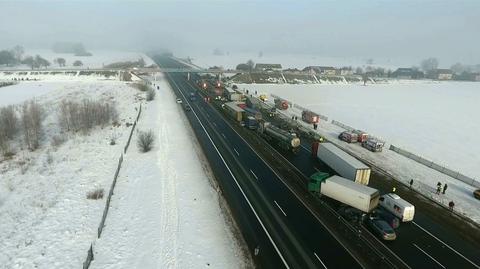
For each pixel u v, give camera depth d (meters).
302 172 48.59
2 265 26.50
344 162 44.56
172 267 26.95
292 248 30.16
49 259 27.38
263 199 39.44
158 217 34.56
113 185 40.81
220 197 39.47
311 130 73.94
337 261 28.62
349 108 108.44
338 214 36.62
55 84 131.25
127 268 26.62
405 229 35.03
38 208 36.00
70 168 47.47
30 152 55.19
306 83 175.00
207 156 53.75
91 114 71.50
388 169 52.75
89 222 33.22
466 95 158.62
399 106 117.88
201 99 107.19
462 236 34.16
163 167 48.38
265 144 61.78
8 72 153.25
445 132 82.38
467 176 52.66
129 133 64.94
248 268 27.27
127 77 147.25
